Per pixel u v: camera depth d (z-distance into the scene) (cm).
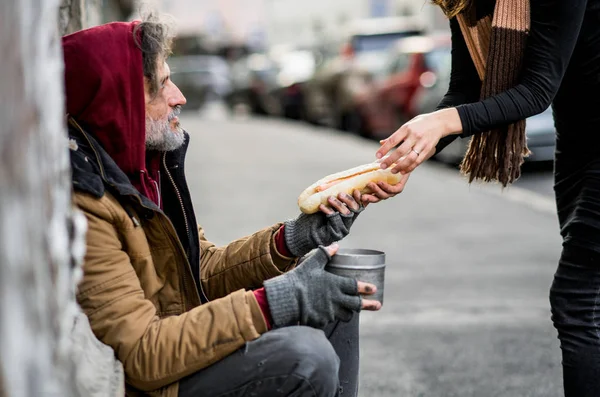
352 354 293
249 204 1064
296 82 2559
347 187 286
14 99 155
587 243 301
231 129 2375
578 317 306
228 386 253
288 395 253
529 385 456
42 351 166
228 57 5147
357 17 4319
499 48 292
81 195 247
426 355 505
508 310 603
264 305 253
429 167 1438
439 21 2427
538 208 1050
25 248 158
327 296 255
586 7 288
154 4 276
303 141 1962
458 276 704
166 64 280
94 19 549
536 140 1190
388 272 718
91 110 260
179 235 287
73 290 215
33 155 163
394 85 1611
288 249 298
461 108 287
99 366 229
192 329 248
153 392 253
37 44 166
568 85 302
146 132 278
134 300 249
